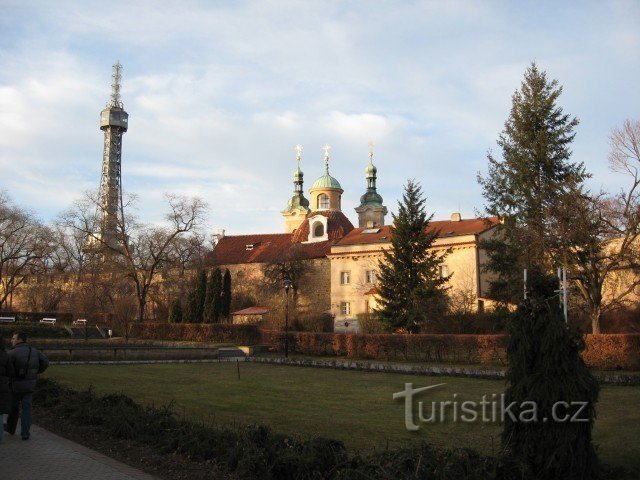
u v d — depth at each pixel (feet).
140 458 36.19
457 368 108.27
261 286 254.47
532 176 136.26
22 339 40.98
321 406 65.41
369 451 42.45
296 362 127.13
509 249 135.95
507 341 35.94
